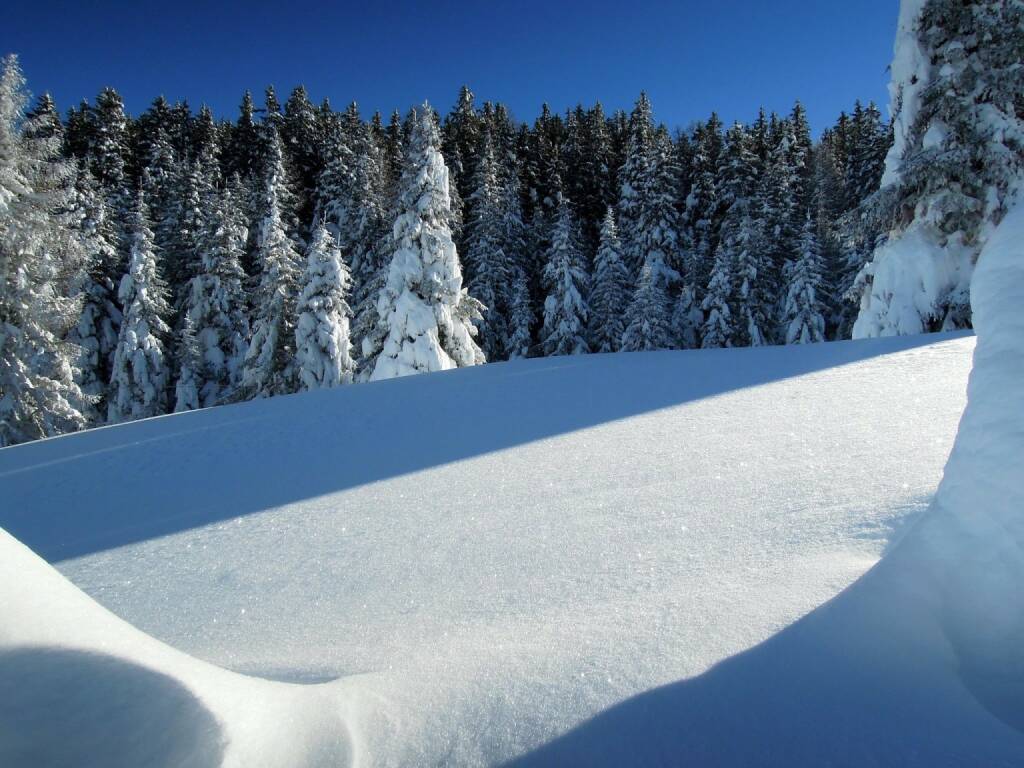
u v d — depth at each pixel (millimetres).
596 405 6043
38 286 16688
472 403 6969
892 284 11766
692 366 7742
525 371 8977
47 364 16516
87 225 26703
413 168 17266
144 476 5266
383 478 4344
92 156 36625
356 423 6574
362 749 1175
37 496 4941
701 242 35938
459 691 1377
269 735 1120
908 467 2852
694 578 2004
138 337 24266
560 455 4289
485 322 29984
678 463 3631
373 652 1794
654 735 1120
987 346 1794
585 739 1138
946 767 953
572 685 1333
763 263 29406
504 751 1141
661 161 34469
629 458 3930
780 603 1605
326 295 19938
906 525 2125
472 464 4391
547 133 51000
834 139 45031
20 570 1140
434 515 3344
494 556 2590
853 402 4535
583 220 39688
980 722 1056
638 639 1522
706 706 1186
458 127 46688
